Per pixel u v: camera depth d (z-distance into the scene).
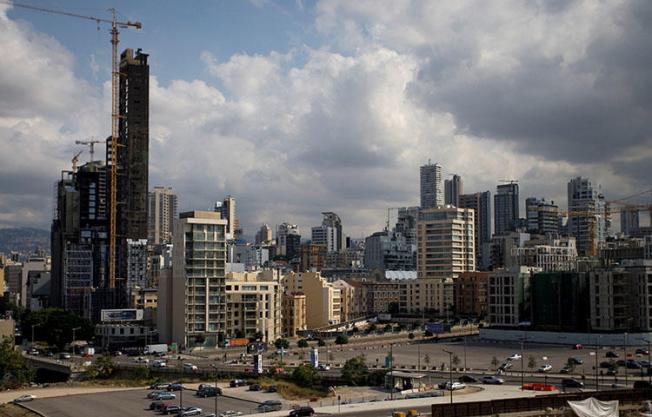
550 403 146.50
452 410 138.00
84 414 193.88
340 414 161.25
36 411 199.88
